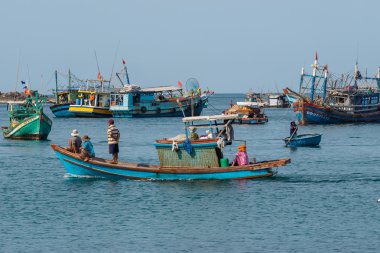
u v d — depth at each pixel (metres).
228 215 46.50
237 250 38.81
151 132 134.25
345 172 66.69
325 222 44.56
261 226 43.66
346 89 169.38
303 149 95.44
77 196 53.06
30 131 109.88
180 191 54.12
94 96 193.50
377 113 171.50
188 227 43.56
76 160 60.16
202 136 60.25
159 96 191.62
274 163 57.91
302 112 162.25
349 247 39.06
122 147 99.44
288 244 39.78
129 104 186.25
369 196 52.97
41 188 56.81
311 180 60.38
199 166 58.41
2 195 54.12
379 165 73.44
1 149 93.12
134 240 40.81
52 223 44.84
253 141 111.94
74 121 177.25
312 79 170.38
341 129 146.88
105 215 46.84
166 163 59.09
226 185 56.31
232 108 177.75
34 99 113.81
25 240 40.91
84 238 41.28
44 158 80.44
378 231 42.31
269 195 52.84
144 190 54.72
